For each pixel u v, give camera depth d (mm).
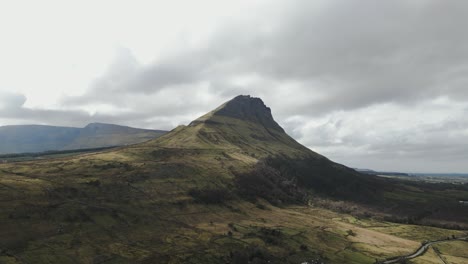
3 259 155750
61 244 182250
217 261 192500
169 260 185375
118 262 175625
